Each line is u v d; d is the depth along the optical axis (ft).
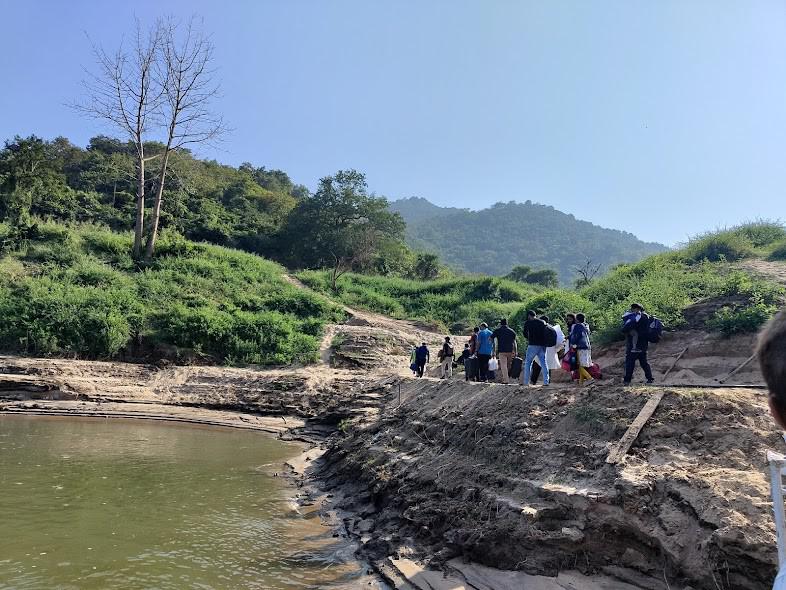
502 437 35.96
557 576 25.81
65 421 68.59
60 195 174.91
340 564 29.71
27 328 88.12
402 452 43.80
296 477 47.62
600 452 29.86
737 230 86.89
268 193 270.87
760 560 21.06
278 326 99.09
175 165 205.36
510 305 135.54
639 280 74.79
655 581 24.14
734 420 28.50
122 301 97.96
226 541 32.22
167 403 79.20
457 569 27.89
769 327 5.68
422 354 76.95
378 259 210.79
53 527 32.71
